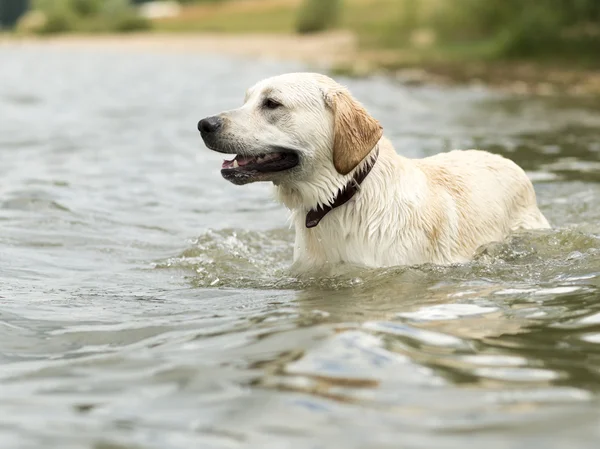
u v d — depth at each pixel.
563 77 6.46
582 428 1.53
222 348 1.77
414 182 2.25
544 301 1.97
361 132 2.16
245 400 1.60
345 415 1.56
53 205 2.69
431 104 4.86
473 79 6.36
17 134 3.79
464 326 1.84
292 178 2.19
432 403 1.59
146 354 1.77
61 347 1.81
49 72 7.14
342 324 1.84
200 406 1.59
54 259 2.31
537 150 3.41
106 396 1.63
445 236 2.25
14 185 2.88
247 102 2.22
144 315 1.96
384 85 5.80
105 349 1.80
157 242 2.46
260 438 1.52
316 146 2.17
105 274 2.22
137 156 3.37
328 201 2.19
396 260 2.19
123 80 6.34
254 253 2.40
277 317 1.90
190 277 2.21
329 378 1.65
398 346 1.75
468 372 1.67
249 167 2.18
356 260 2.20
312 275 2.20
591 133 3.80
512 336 1.80
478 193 2.36
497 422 1.54
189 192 2.91
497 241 2.35
